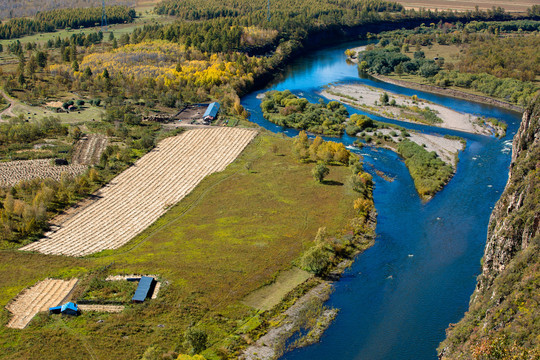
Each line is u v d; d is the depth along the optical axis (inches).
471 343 4168.3
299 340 4864.7
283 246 6250.0
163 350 4613.7
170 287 5408.5
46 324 4872.0
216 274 5669.3
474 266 5949.8
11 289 5354.3
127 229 6712.6
